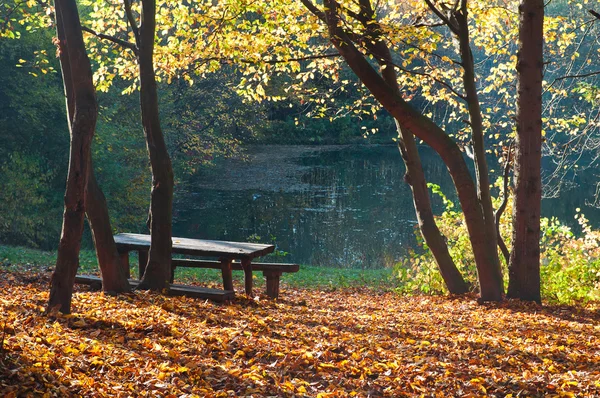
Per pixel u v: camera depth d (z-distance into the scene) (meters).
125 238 9.91
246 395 4.52
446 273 12.68
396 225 26.53
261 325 7.02
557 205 29.41
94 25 12.01
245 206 31.38
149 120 8.41
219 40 12.09
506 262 13.00
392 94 10.21
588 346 6.96
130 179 24.98
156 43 12.40
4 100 21.09
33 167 20.39
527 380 5.28
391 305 11.25
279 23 11.80
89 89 6.41
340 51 10.10
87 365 4.66
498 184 13.86
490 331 7.79
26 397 3.82
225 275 9.09
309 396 4.70
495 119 25.56
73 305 6.96
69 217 6.36
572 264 12.41
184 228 26.78
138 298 7.86
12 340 4.82
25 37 19.86
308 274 17.33
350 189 36.38
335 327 7.69
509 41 13.59
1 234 21.16
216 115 33.97
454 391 5.04
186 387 4.51
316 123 59.72
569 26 14.16
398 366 5.62
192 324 6.61
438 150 10.73
